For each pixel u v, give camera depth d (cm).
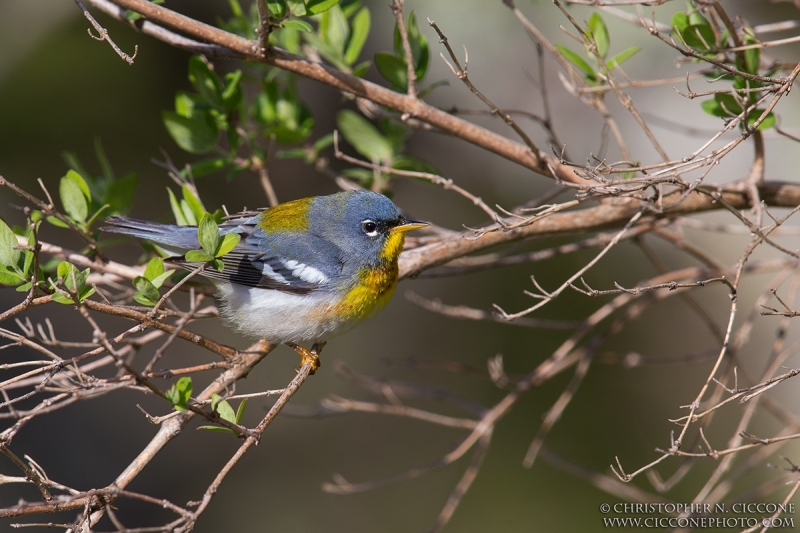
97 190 880
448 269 891
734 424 1272
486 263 878
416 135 1481
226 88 896
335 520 1349
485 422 894
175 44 753
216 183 1436
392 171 774
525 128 1389
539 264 1442
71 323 1330
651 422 1316
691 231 1391
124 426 1388
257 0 675
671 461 1268
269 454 1416
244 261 820
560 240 1434
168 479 1377
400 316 1491
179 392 573
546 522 1264
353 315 822
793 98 1248
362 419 1432
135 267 827
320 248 816
